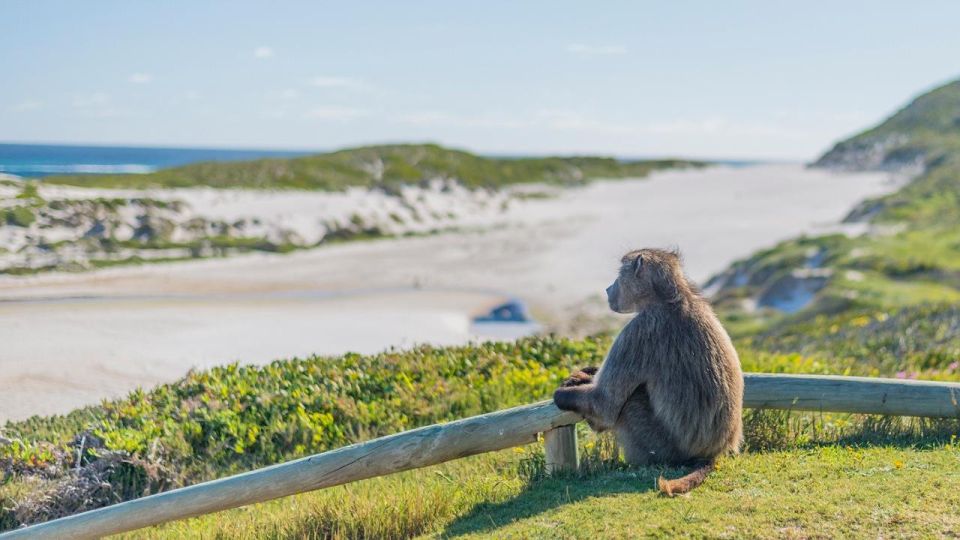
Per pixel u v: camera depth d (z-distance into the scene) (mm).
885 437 9047
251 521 8656
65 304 30141
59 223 44000
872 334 19734
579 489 7648
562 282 44688
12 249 39562
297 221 55719
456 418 12133
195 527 8977
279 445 11664
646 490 7258
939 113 186625
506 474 9102
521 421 8156
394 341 26781
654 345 7488
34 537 7539
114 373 17906
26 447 10742
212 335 24797
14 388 15945
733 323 34469
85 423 11930
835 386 9234
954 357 15695
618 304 8055
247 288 38156
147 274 39594
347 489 9523
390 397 12844
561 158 162625
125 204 49312
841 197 115562
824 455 8117
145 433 11336
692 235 68375
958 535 6047
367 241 56844
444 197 77875
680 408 7469
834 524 6324
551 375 13367
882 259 38688
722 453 7879
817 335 22000
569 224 75500
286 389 12914
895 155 162500
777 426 9156
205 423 11844
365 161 87625
